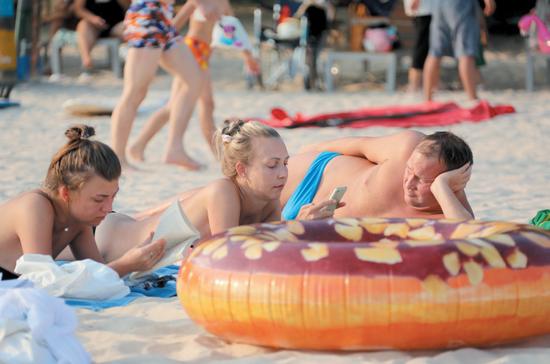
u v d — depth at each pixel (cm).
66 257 846
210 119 1641
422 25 2577
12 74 2392
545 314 605
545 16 2611
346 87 2791
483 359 593
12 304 580
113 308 736
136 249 781
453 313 582
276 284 592
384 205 885
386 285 579
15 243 770
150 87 2692
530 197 1245
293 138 1861
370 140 948
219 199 783
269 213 823
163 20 1454
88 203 754
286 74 2945
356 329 586
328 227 699
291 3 2795
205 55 1603
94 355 630
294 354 613
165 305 743
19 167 1524
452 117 2047
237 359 606
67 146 759
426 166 809
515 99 2422
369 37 2725
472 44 2273
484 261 593
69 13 2917
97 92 2616
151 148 1739
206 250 642
